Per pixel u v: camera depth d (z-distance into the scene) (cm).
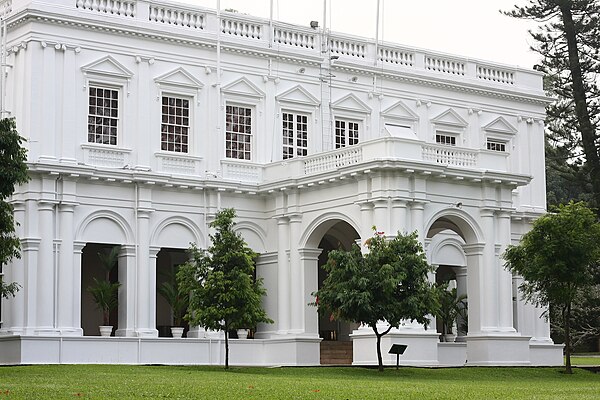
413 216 4041
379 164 3981
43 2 4062
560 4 5850
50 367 3466
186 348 4178
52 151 4041
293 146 4684
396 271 3459
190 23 4450
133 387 2478
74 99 4122
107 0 4244
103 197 4159
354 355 4031
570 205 4031
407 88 4991
